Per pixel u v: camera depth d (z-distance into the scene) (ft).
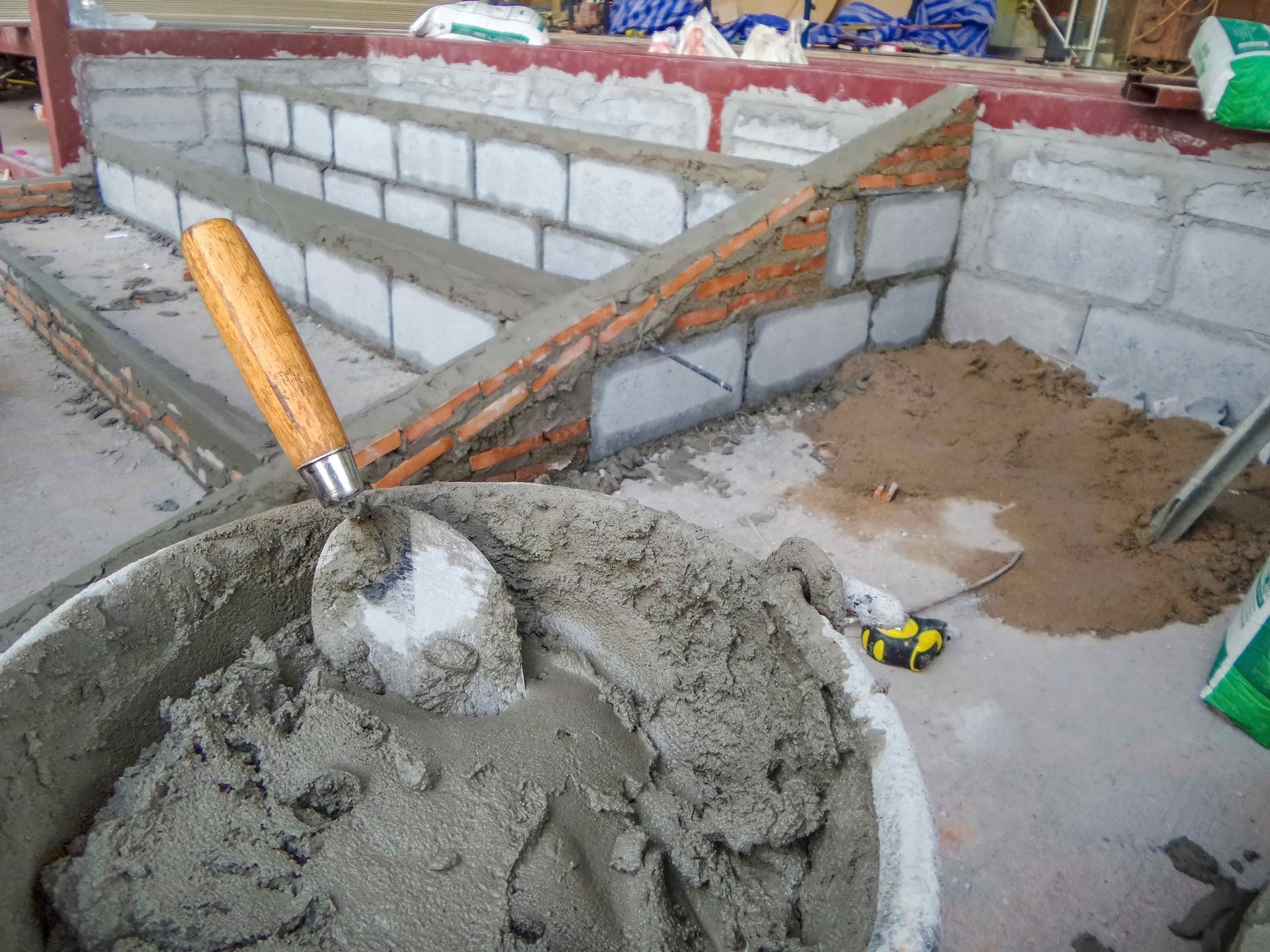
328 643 3.97
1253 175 10.91
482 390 9.67
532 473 10.51
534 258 16.96
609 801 3.51
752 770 3.82
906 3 24.64
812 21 25.55
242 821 3.18
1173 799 6.95
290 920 2.93
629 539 4.23
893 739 3.25
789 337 12.61
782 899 3.37
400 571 3.98
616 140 14.96
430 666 3.88
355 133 19.71
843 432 12.14
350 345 14.53
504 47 20.43
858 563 9.59
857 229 12.69
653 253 11.08
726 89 16.31
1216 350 11.74
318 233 14.69
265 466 8.89
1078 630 8.69
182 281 16.71
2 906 2.85
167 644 3.76
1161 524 9.74
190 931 2.91
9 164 23.12
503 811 3.28
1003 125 13.23
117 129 21.15
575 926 3.05
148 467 11.97
